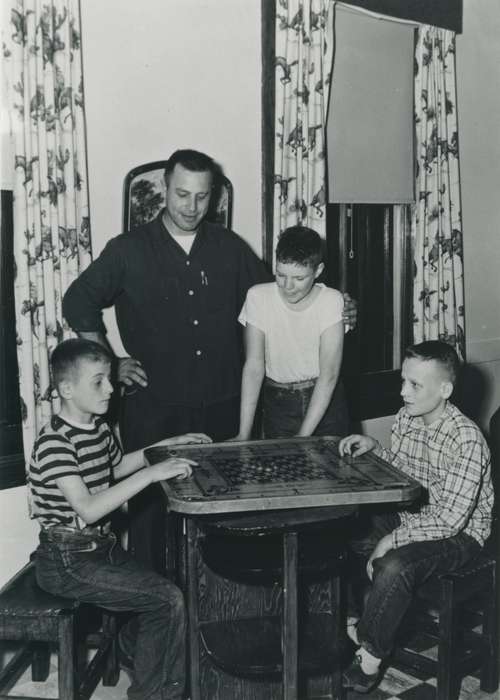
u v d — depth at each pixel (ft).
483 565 7.80
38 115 8.67
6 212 8.95
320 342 8.67
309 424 8.54
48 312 8.97
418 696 7.99
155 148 9.98
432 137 12.61
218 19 10.30
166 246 8.86
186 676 7.71
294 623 6.70
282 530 6.39
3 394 9.17
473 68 13.70
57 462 7.11
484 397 14.57
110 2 9.45
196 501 6.13
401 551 7.50
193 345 8.98
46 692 8.27
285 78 10.66
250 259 9.45
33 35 8.54
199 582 7.46
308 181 11.00
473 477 7.54
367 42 11.88
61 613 6.82
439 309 13.01
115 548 7.62
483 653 8.04
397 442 8.49
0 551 9.16
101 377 7.36
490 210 14.35
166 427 9.04
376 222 13.01
